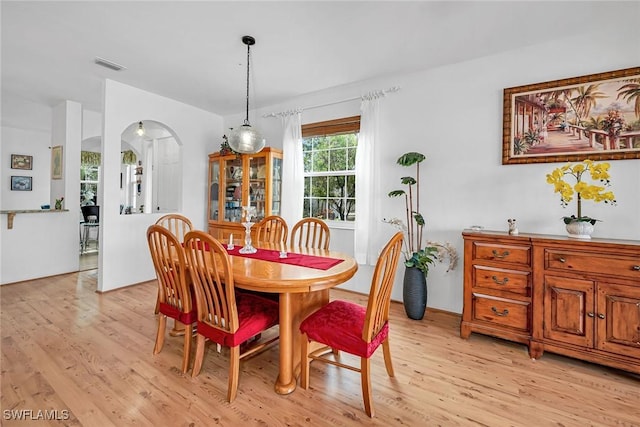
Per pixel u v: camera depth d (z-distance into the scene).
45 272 4.10
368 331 1.57
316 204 4.03
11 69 3.19
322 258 2.22
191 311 1.96
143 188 5.93
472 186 2.88
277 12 2.18
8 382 1.80
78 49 2.74
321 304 2.21
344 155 3.82
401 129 3.26
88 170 7.65
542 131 2.55
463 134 2.93
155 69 3.16
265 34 2.47
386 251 1.54
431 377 1.94
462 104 2.93
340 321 1.73
